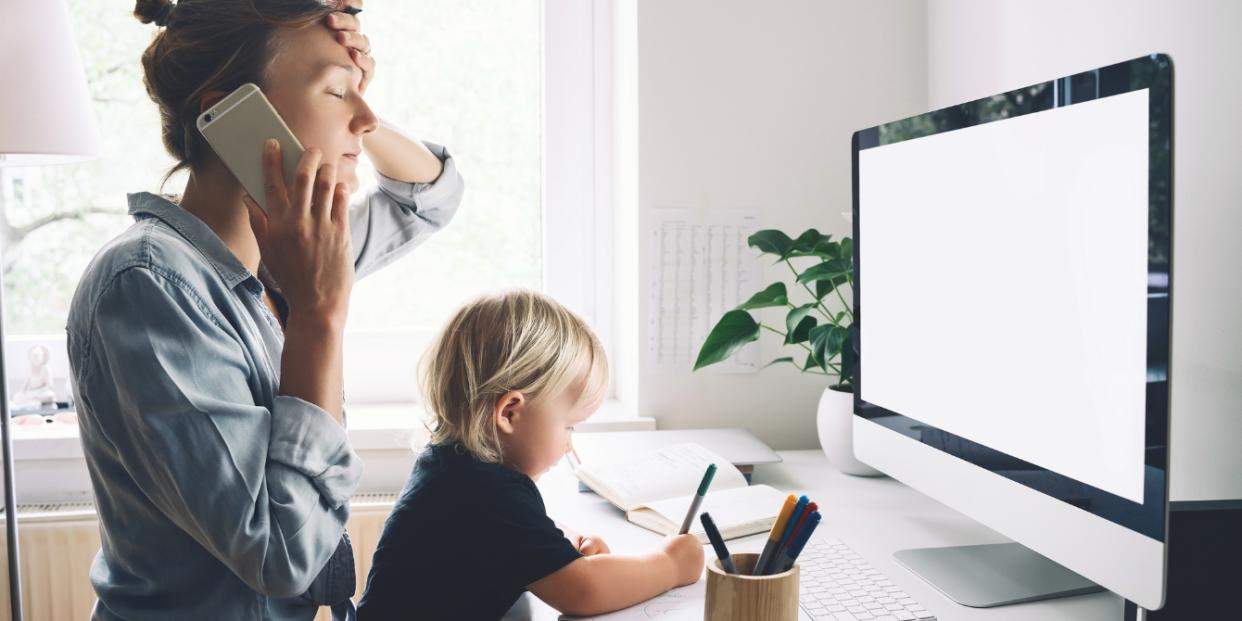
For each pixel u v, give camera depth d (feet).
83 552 5.48
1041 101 2.89
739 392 5.87
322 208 2.69
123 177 6.15
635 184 5.75
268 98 2.77
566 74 6.44
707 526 2.58
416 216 4.24
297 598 3.12
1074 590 3.10
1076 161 2.73
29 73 4.69
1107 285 2.61
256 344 2.82
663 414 5.84
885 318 3.90
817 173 5.81
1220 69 3.43
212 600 2.73
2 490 5.49
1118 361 2.57
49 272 6.17
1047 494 2.88
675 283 5.77
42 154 4.85
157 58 2.81
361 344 6.51
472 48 6.45
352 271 2.79
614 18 6.33
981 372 3.22
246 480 2.51
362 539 5.62
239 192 2.90
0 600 5.45
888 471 3.90
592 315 6.63
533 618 3.01
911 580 3.25
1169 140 2.37
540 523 3.03
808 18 5.73
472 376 3.19
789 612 2.47
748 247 5.79
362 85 2.95
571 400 3.36
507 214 6.58
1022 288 2.99
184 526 2.58
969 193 3.27
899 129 3.76
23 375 6.18
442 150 4.29
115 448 2.61
